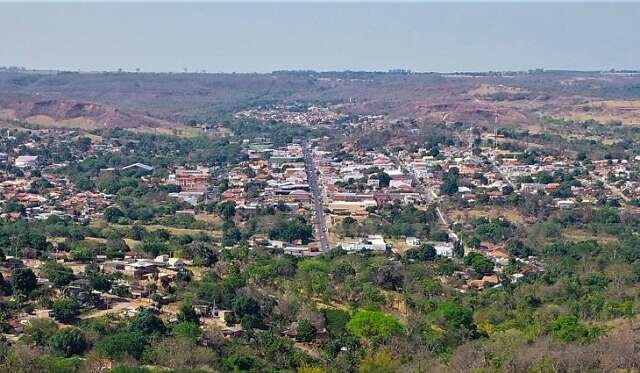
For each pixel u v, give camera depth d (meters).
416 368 152.25
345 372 154.00
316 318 179.25
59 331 161.00
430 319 186.75
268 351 160.88
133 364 148.38
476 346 161.38
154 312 180.88
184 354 152.38
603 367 142.25
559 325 173.12
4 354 146.25
